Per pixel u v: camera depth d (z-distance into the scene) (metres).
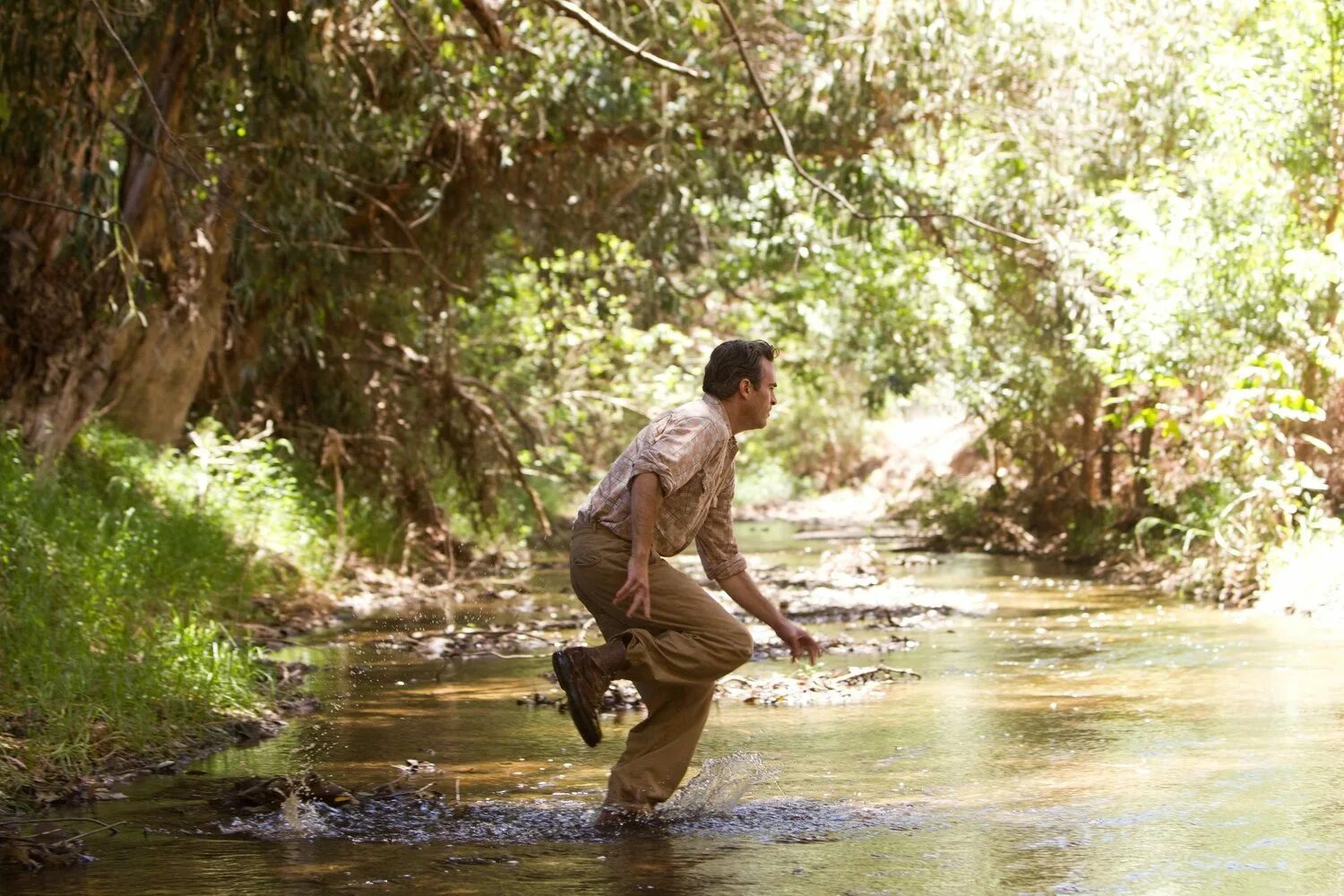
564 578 16.77
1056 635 10.62
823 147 15.59
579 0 14.82
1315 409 12.50
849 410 39.12
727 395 5.50
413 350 18.25
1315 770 5.77
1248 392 12.55
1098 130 16.55
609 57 15.26
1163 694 7.80
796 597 13.86
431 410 17.72
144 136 10.61
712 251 20.19
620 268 19.98
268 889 4.36
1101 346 17.31
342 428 17.30
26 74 9.38
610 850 4.80
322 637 11.11
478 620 12.27
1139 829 4.91
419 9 14.46
